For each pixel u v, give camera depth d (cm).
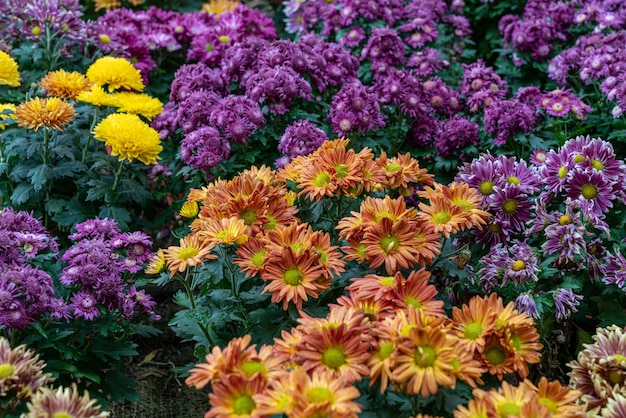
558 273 138
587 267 138
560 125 168
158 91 192
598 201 136
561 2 196
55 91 159
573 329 146
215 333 131
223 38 191
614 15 186
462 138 163
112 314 130
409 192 133
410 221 121
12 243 125
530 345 114
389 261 120
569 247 133
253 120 155
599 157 138
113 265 126
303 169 131
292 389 104
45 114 146
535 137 162
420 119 169
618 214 140
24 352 118
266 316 125
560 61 182
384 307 115
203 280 127
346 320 111
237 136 154
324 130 163
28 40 185
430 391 107
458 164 166
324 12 193
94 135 158
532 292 133
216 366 107
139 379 150
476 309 114
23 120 147
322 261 121
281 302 126
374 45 180
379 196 136
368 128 159
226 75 167
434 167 168
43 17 175
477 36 228
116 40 185
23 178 156
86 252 127
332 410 102
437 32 192
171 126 164
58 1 183
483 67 176
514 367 112
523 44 189
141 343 157
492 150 166
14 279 119
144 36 192
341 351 108
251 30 197
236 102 157
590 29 194
